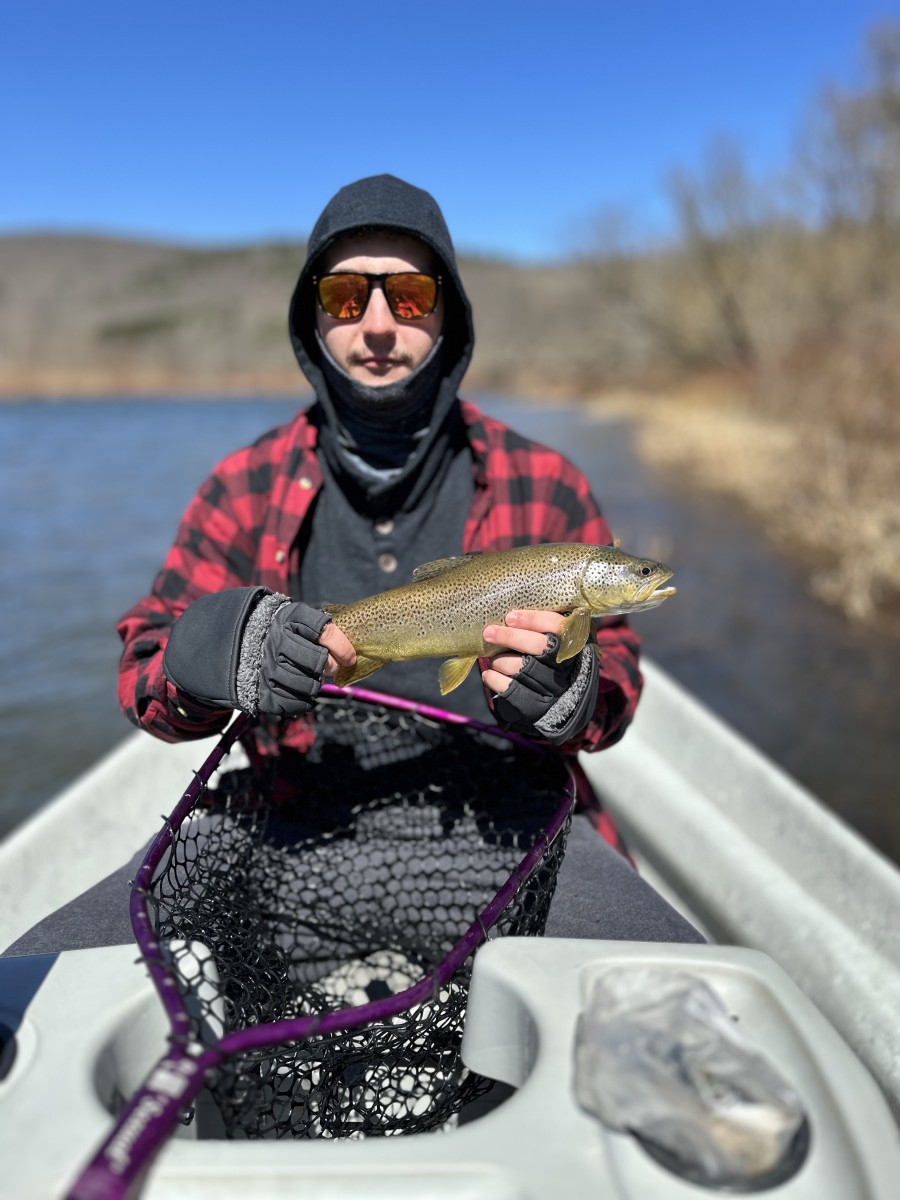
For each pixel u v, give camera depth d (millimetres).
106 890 901
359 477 1045
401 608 950
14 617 3844
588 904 887
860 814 2246
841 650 3412
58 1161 514
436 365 1042
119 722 2814
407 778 1047
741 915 1210
